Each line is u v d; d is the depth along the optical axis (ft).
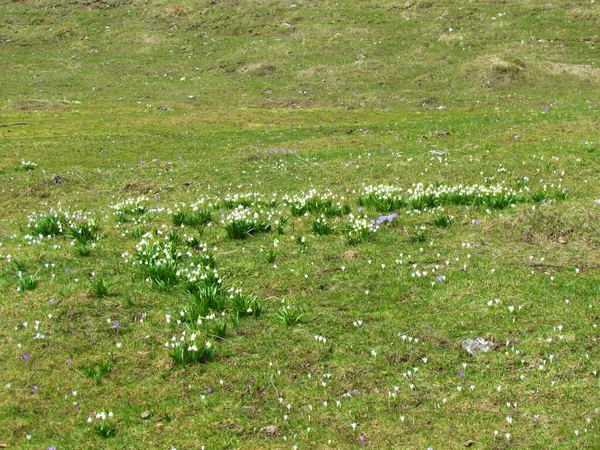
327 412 33.27
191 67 131.03
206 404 33.60
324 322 36.78
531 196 45.34
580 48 122.11
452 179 49.65
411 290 38.19
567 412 32.68
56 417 33.19
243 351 35.58
